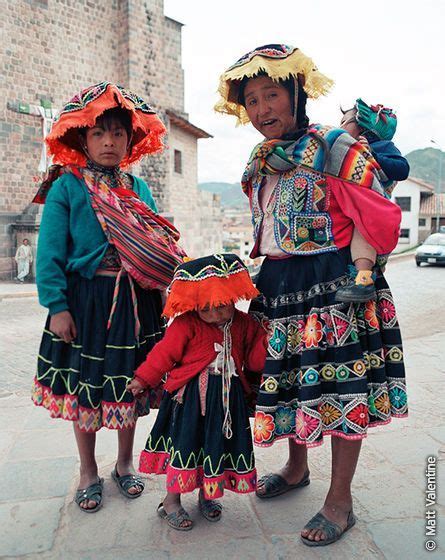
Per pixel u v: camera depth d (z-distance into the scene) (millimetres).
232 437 2264
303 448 2607
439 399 3980
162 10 19375
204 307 2152
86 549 2186
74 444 3277
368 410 2150
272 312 2258
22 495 2635
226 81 2234
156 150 2787
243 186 2430
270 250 2254
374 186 2059
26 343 7172
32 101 16375
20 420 3732
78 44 17406
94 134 2369
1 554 2156
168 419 2363
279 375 2189
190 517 2389
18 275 15633
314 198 2123
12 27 15695
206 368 2258
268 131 2236
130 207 2443
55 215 2342
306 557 2111
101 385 2379
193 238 23453
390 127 2324
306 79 2137
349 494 2283
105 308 2377
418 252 19578
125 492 2602
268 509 2488
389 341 2240
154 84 19391
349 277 2125
